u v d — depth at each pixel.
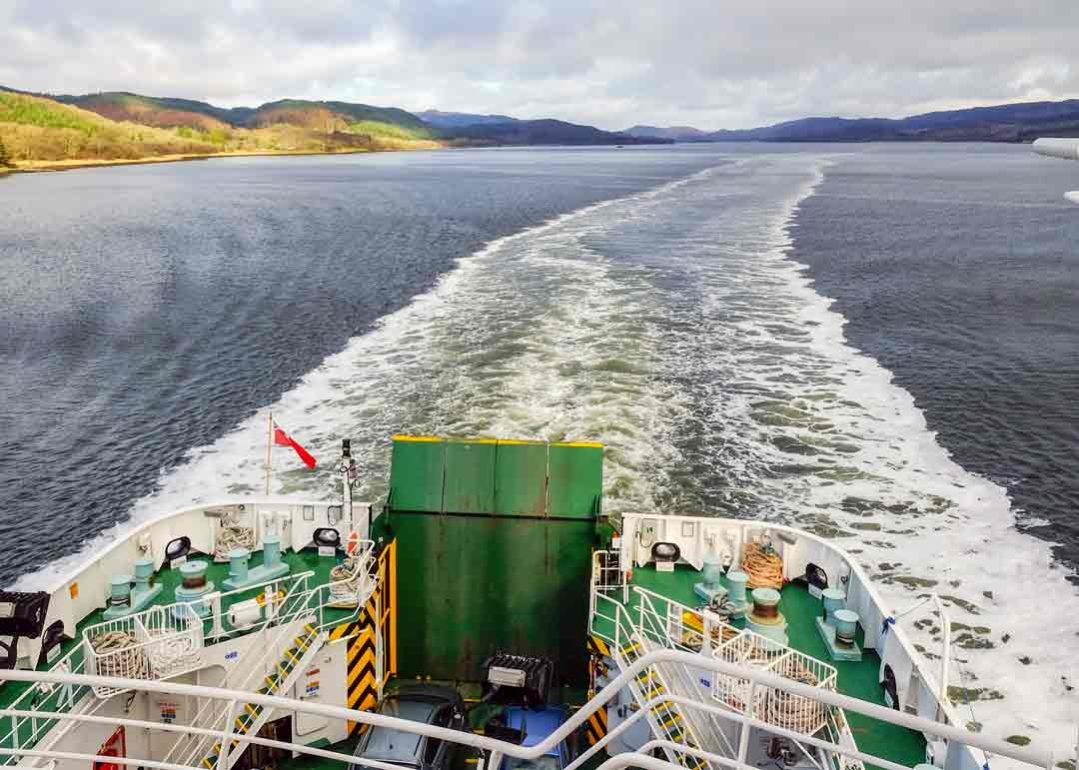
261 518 13.37
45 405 29.98
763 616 11.20
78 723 9.52
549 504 12.58
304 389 30.27
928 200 106.25
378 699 12.05
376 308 42.50
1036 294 48.03
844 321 40.94
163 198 119.00
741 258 57.28
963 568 20.03
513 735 11.20
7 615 9.94
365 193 122.81
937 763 8.81
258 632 10.95
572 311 40.06
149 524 12.73
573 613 12.73
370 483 22.77
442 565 12.82
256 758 11.21
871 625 11.06
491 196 111.38
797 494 23.03
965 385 31.92
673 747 5.14
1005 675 16.69
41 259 61.94
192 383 31.88
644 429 26.36
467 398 28.47
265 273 54.00
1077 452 26.09
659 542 13.06
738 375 31.84
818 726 9.45
